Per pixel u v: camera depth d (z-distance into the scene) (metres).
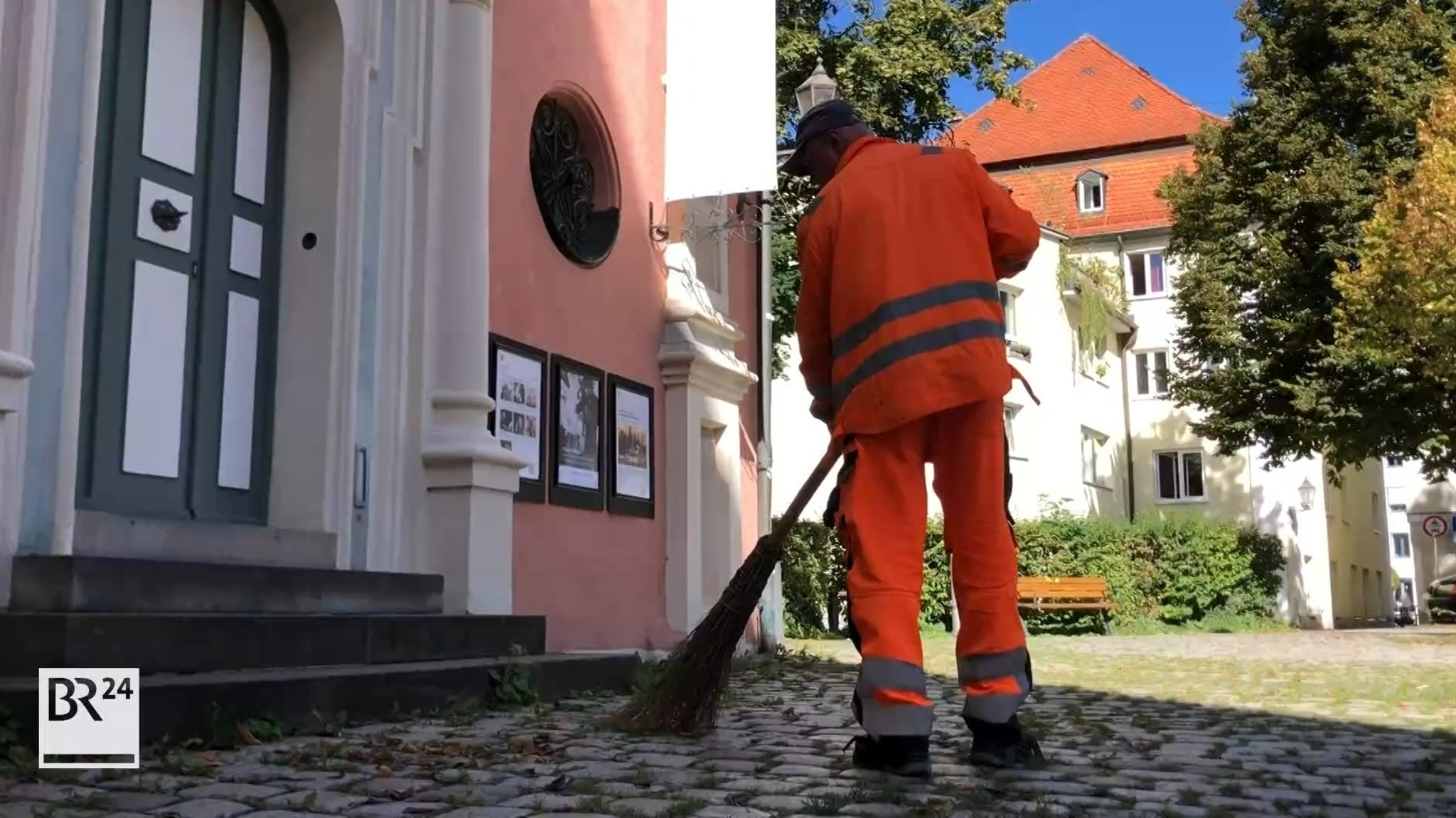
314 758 4.05
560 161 8.76
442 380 7.17
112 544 5.00
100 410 5.25
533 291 8.12
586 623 8.49
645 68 9.77
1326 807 3.57
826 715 5.66
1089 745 4.81
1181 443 32.44
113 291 5.36
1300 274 21.16
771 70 9.88
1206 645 16.11
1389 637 18.66
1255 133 22.02
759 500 11.83
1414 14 20.52
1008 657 4.02
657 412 9.72
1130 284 34.09
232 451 6.05
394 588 6.06
